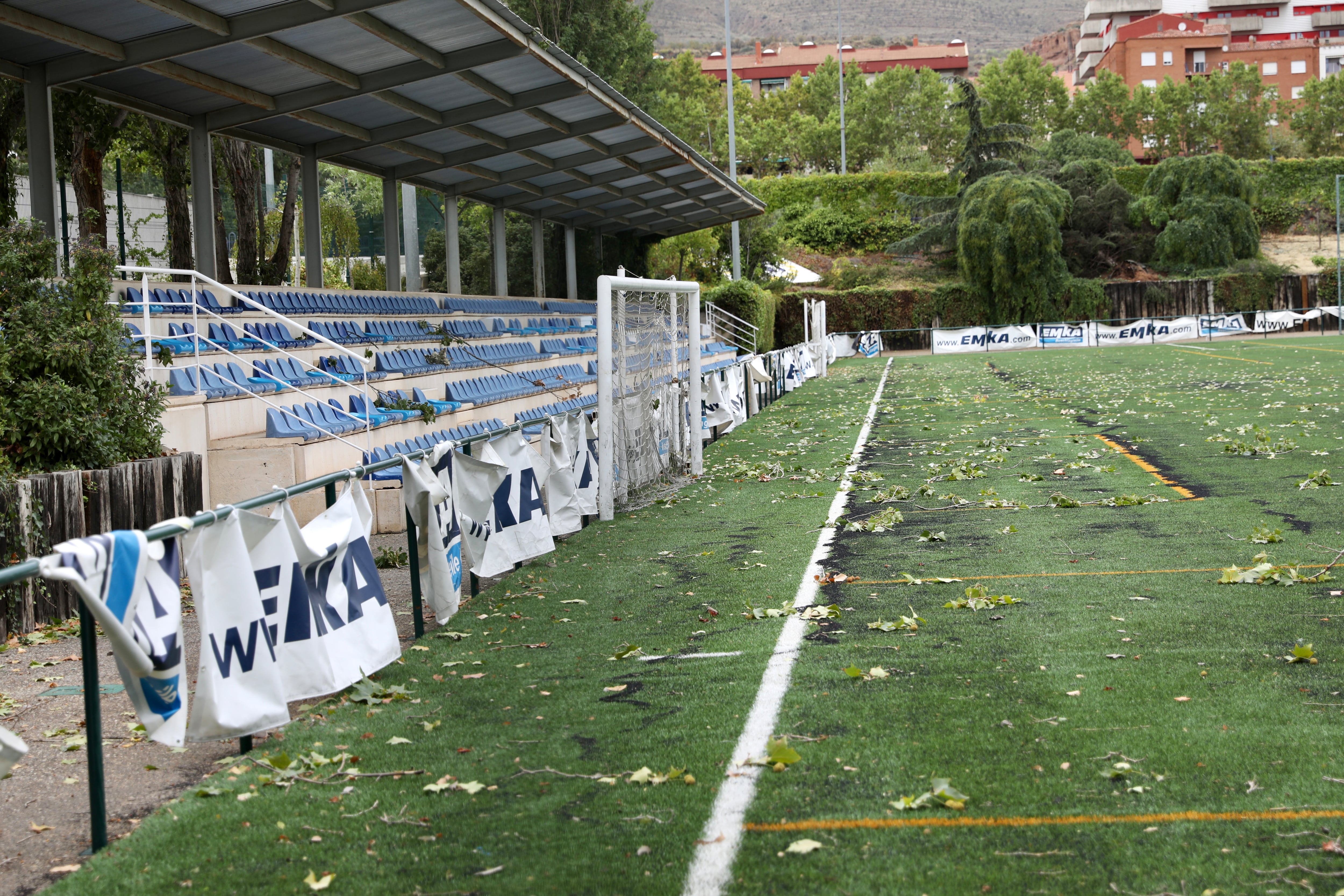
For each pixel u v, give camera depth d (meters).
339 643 5.25
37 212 11.94
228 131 15.89
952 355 44.44
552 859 3.42
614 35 39.09
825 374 35.28
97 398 9.13
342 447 12.08
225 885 3.34
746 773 4.06
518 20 13.09
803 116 102.31
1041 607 6.40
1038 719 4.49
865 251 65.19
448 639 6.46
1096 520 9.15
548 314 26.75
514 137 19.94
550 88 16.64
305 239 19.06
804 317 40.47
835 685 5.11
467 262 40.28
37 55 11.63
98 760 3.70
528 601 7.37
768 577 7.67
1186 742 4.14
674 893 3.16
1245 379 23.52
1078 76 155.88
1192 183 59.09
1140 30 114.69
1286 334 47.34
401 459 6.29
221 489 11.20
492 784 4.10
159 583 3.84
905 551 8.31
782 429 18.77
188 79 13.06
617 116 19.16
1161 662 5.19
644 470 12.01
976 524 9.25
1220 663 5.12
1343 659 5.08
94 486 8.20
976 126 61.97
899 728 4.47
